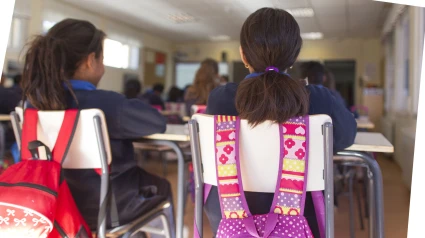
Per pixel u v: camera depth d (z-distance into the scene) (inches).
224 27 315.6
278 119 35.5
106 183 43.3
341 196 123.7
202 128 39.3
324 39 357.4
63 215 40.1
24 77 45.5
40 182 37.4
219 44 401.1
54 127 42.9
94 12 276.1
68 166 43.8
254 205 37.8
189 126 39.8
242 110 36.5
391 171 176.6
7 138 125.7
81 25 49.4
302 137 36.0
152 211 51.3
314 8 240.4
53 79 44.3
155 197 51.6
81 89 47.7
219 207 39.9
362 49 349.1
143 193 51.4
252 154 37.2
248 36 39.9
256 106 35.5
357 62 350.6
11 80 187.5
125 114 46.5
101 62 51.9
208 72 120.4
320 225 37.6
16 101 110.4
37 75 44.5
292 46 39.2
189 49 412.8
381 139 51.9
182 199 56.9
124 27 319.9
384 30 276.5
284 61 39.4
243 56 42.0
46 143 43.4
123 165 48.4
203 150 39.9
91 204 45.5
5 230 36.1
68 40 47.3
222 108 41.1
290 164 36.1
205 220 87.9
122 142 49.4
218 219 39.9
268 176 37.2
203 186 41.1
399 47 230.5
